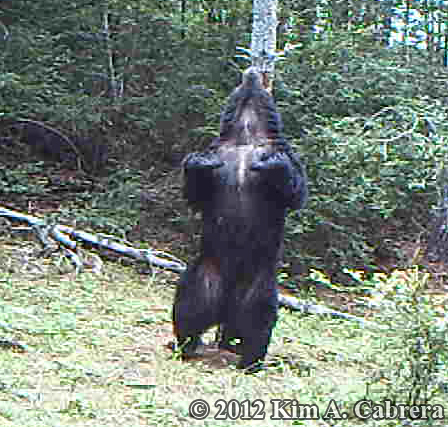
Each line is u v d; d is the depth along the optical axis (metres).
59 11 17.38
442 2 20.58
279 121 8.54
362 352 9.84
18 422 5.85
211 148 8.49
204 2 16.91
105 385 7.13
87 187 17.14
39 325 9.12
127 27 17.23
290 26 16.84
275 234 8.43
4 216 14.09
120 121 17.55
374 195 15.35
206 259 8.53
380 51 18.16
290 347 10.16
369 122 14.11
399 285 6.79
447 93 17.81
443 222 16.95
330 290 15.31
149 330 9.91
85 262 13.25
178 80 16.36
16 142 17.83
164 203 15.94
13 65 16.23
